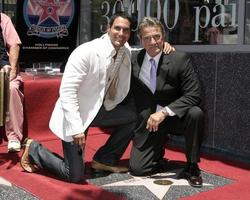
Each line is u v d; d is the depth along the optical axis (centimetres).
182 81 346
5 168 378
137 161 361
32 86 452
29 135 457
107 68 331
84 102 337
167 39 496
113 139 369
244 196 322
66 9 522
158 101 356
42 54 514
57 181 348
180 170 378
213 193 327
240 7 429
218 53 431
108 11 556
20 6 493
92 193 324
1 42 421
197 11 468
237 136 424
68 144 336
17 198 313
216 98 436
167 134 370
